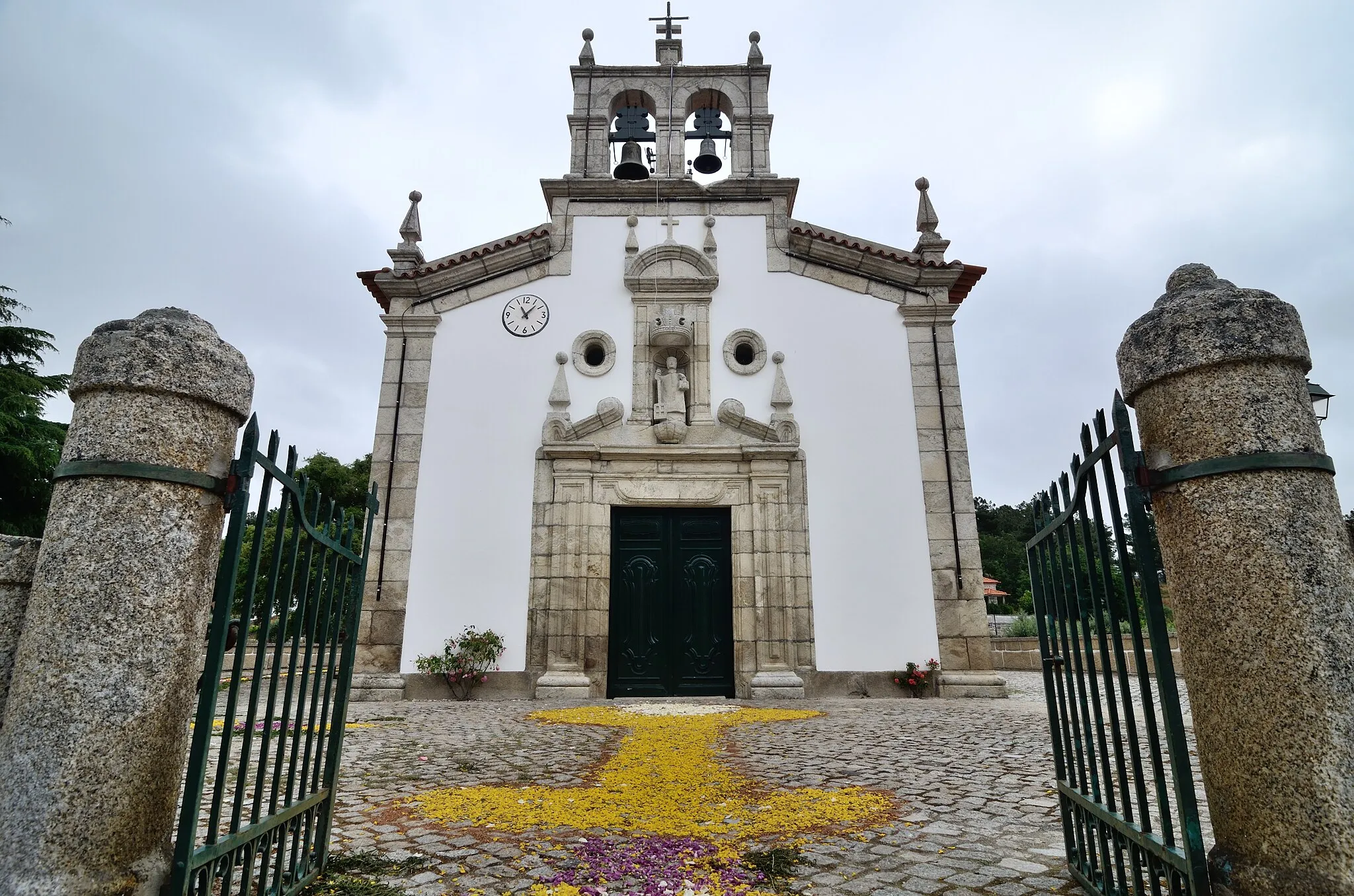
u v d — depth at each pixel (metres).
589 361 12.90
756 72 14.38
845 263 13.03
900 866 3.41
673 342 12.80
